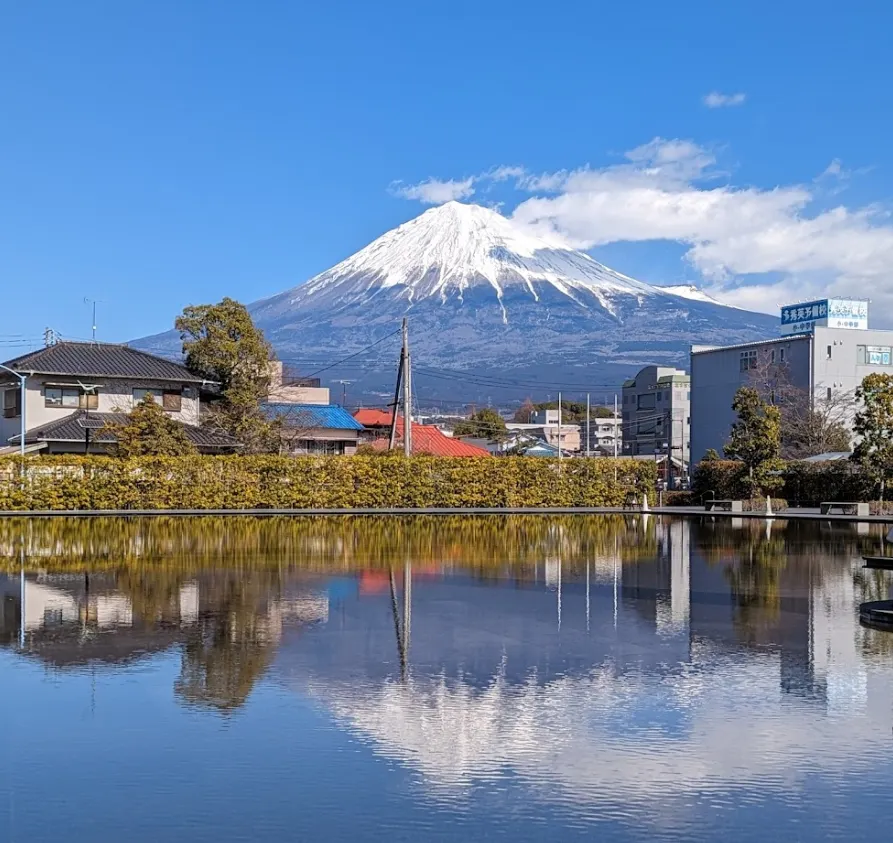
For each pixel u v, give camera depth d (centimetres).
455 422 13162
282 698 1005
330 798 736
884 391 4178
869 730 900
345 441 6938
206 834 673
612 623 1451
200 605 1602
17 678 1086
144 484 4438
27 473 4278
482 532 3325
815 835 678
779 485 4775
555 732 893
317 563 2267
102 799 734
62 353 5181
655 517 4253
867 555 2491
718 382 7775
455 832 678
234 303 5428
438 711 959
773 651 1243
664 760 820
